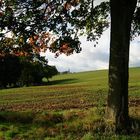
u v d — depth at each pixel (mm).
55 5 19578
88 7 20938
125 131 17188
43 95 58375
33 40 20188
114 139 15555
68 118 21078
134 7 18781
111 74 18750
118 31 18578
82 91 63375
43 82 119500
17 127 19656
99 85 84375
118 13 18594
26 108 37219
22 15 19266
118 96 18531
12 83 102062
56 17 19766
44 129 18484
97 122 18234
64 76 161750
